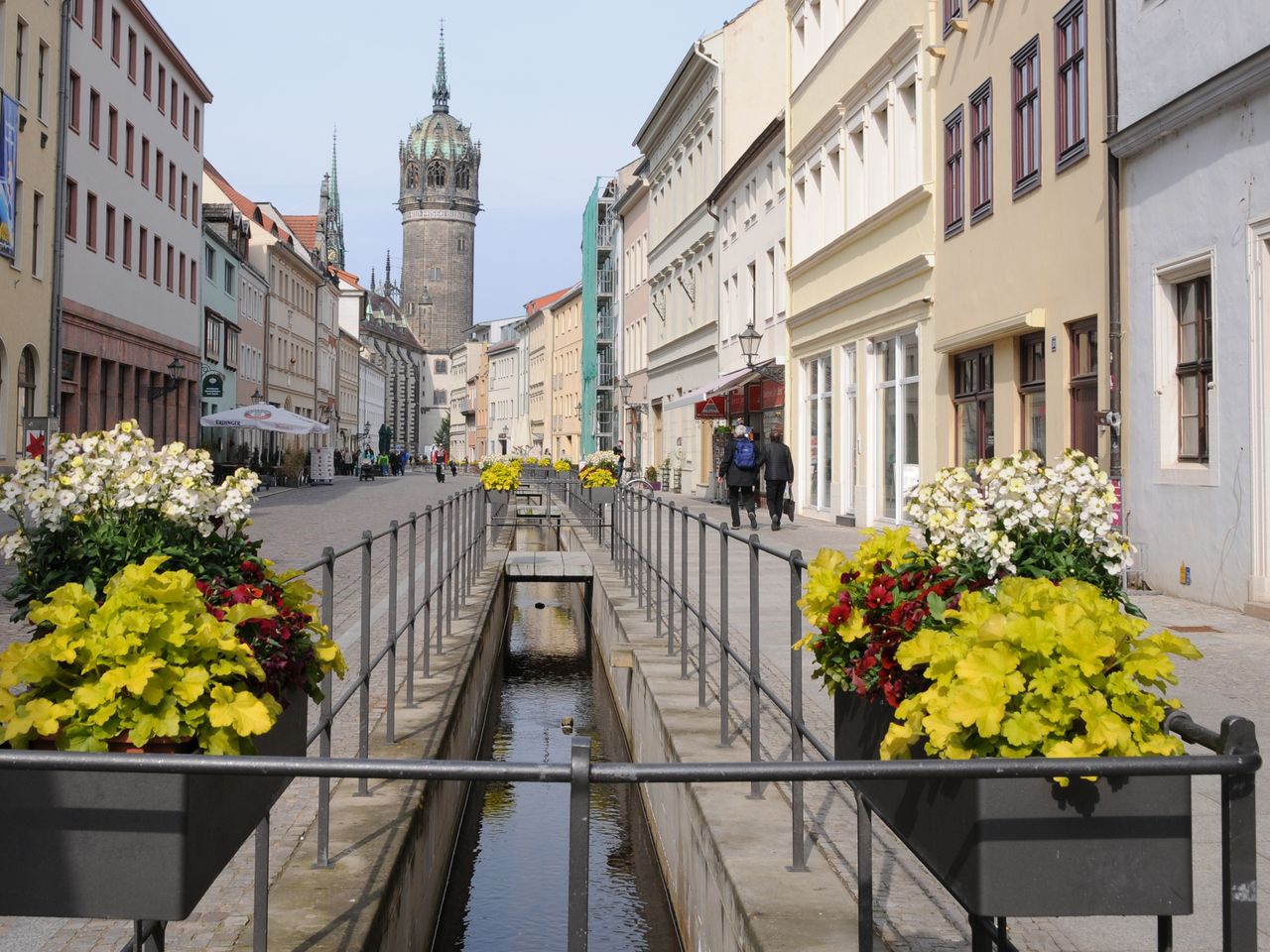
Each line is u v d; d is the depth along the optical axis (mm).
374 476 79375
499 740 12203
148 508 4680
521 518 30594
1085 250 15195
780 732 7566
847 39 25688
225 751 3311
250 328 66875
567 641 19250
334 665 4199
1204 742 2742
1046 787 2812
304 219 98438
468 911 7305
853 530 24516
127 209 42438
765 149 34094
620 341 64875
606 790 10336
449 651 11188
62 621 3363
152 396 45219
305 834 5605
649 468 50469
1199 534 12594
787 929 4336
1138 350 13859
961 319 19656
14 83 31266
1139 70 13742
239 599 3922
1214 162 12250
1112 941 4234
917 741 3244
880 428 24484
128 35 42531
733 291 38875
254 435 65188
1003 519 4922
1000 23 17953
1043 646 3020
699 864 5969
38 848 2936
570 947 2613
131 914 2932
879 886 4801
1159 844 2820
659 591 11789
